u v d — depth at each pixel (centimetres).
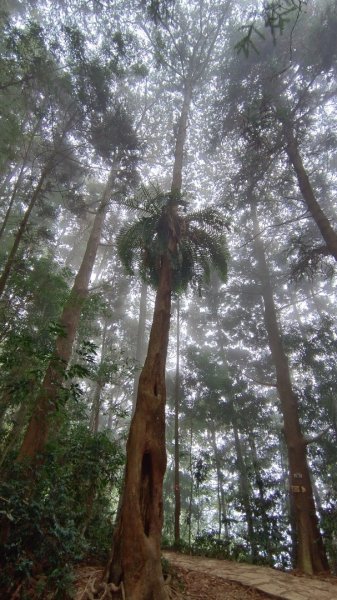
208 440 1502
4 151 1026
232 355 1406
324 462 1059
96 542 518
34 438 555
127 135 1054
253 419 1206
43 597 355
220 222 646
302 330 1175
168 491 1505
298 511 797
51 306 776
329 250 748
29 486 451
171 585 452
